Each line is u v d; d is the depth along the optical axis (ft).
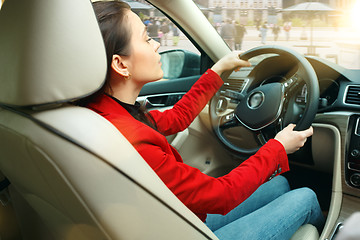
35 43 1.60
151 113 3.29
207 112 5.43
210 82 3.59
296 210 3.36
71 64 1.67
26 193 2.21
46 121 1.68
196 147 5.90
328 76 4.59
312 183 5.34
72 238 2.19
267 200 3.94
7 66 1.69
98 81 1.77
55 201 1.89
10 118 1.82
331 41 10.66
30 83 1.61
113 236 1.78
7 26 1.73
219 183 2.24
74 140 1.65
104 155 1.68
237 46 5.73
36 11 1.60
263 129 3.98
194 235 2.07
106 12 2.19
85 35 1.72
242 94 4.60
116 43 2.18
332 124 4.27
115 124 2.05
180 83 6.03
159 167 2.07
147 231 1.84
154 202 1.84
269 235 3.06
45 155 1.64
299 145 2.69
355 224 0.98
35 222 2.71
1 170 2.35
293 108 3.95
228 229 3.12
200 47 5.57
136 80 2.39
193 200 2.16
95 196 1.69
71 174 1.65
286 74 4.62
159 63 2.51
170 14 4.96
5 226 2.68
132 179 1.75
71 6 1.68
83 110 1.83
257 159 2.48
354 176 4.17
